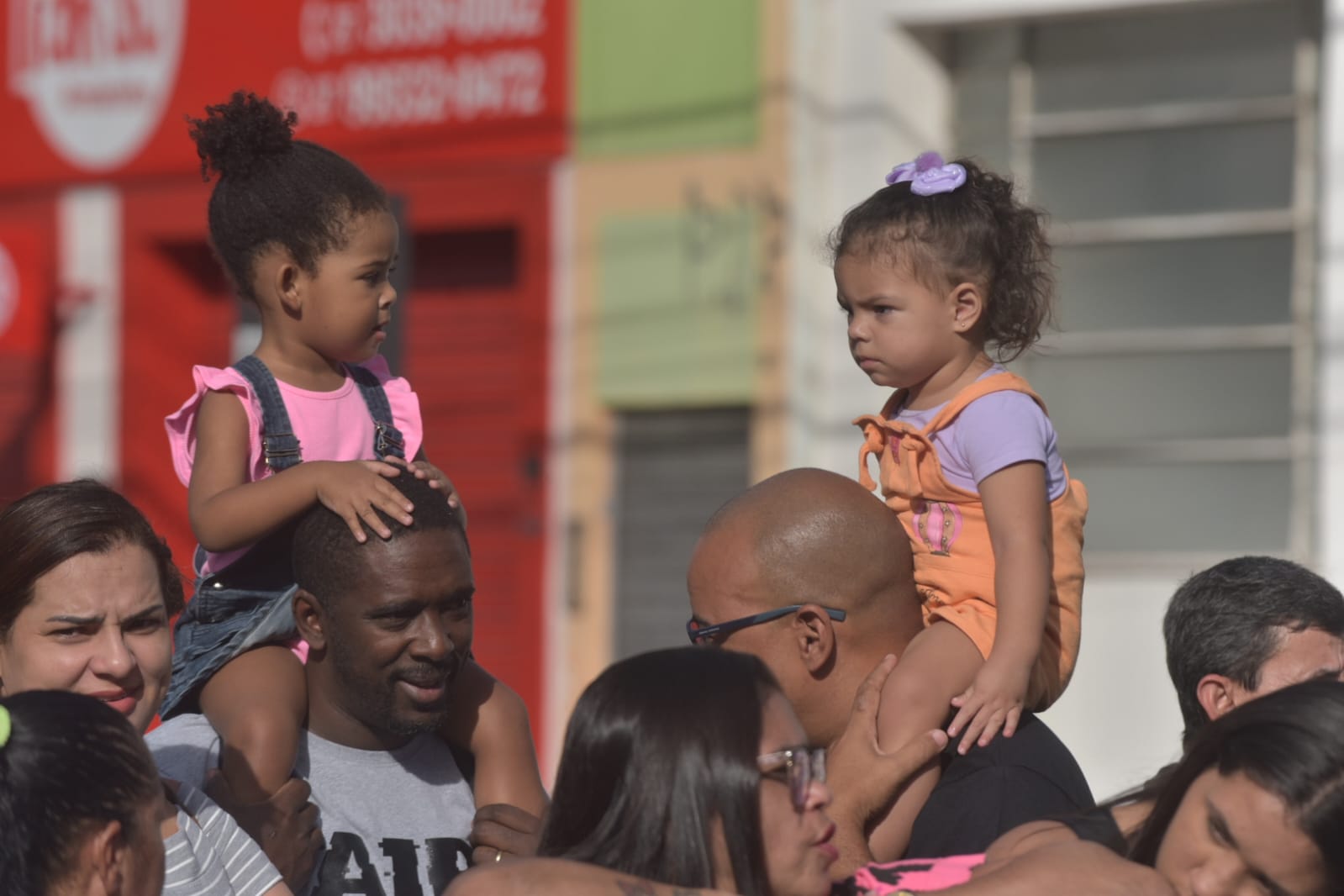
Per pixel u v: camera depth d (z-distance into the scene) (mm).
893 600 6488
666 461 17688
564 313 17844
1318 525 16031
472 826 6461
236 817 6090
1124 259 16828
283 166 6578
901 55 16875
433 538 6230
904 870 5613
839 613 6422
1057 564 6457
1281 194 16359
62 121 19781
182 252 19734
